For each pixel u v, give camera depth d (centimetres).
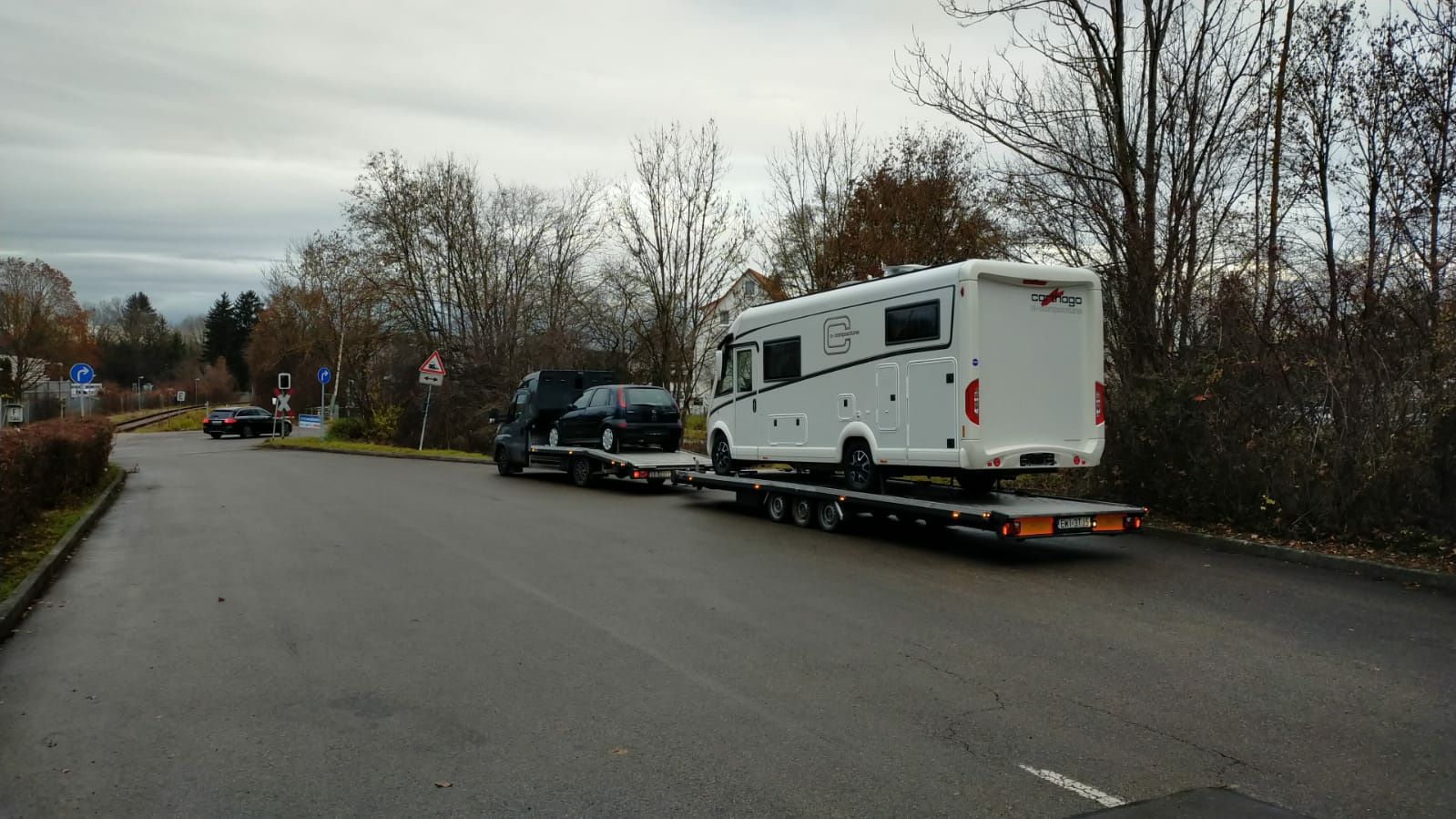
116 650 640
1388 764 434
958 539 1129
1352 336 1050
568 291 3569
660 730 480
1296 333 1093
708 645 642
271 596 809
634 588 838
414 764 437
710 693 538
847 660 604
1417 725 486
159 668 596
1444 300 1022
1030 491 1180
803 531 1200
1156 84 1398
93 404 6788
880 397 1102
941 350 1012
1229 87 1345
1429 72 1126
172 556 1027
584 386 2042
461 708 515
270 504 1529
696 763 436
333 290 4612
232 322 10606
